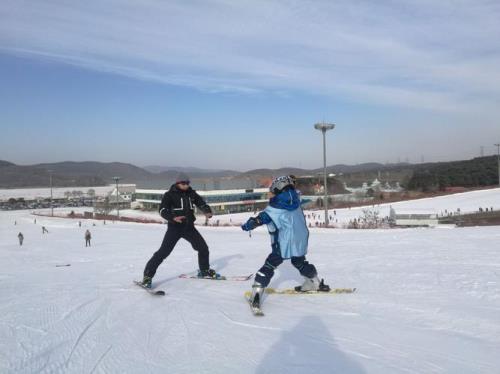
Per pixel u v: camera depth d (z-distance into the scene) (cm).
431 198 8312
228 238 2816
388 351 308
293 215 457
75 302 465
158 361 296
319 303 454
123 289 541
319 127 3688
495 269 658
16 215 9919
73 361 296
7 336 346
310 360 292
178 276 650
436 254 896
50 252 2447
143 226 5569
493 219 4378
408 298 469
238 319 398
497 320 378
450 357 295
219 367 283
